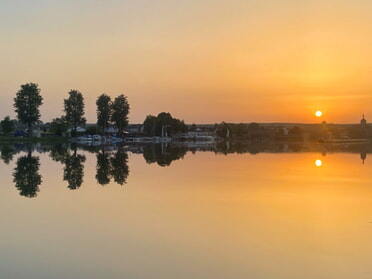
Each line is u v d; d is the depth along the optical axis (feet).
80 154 219.20
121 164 153.28
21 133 487.61
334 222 58.03
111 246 46.06
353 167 144.56
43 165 148.66
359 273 38.22
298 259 42.04
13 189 88.22
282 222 57.82
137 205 69.82
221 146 359.25
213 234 51.19
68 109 510.99
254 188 90.58
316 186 94.48
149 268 39.32
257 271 38.70
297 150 281.95
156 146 348.79
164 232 52.11
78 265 40.09
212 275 37.65
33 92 440.86
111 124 564.30
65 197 77.77
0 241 48.03
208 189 88.63
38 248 45.34
